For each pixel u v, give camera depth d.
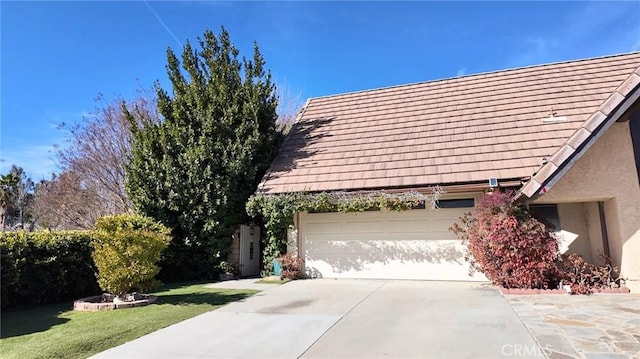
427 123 15.28
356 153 14.65
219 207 14.39
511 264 9.84
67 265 10.12
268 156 15.88
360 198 12.60
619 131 9.54
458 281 12.27
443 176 12.26
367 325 7.08
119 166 23.44
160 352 5.88
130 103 24.09
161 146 15.09
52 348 6.02
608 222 10.11
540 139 12.48
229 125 15.11
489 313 7.60
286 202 13.39
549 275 9.86
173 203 14.42
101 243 9.45
